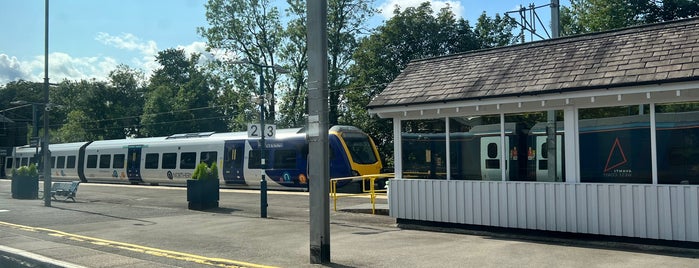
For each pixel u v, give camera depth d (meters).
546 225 10.01
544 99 9.77
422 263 8.23
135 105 68.50
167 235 11.66
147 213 16.09
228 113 59.94
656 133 9.10
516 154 10.65
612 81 9.01
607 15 30.98
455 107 10.91
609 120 9.59
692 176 8.75
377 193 20.66
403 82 12.44
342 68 42.22
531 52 11.10
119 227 13.02
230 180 27.53
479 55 11.98
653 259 8.20
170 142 30.84
